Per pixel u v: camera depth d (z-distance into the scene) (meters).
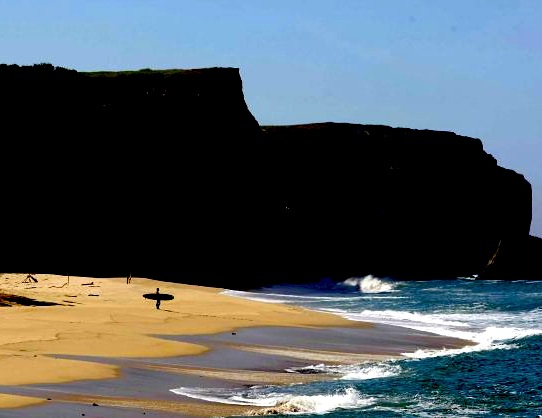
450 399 31.05
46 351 35.34
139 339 40.34
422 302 85.25
